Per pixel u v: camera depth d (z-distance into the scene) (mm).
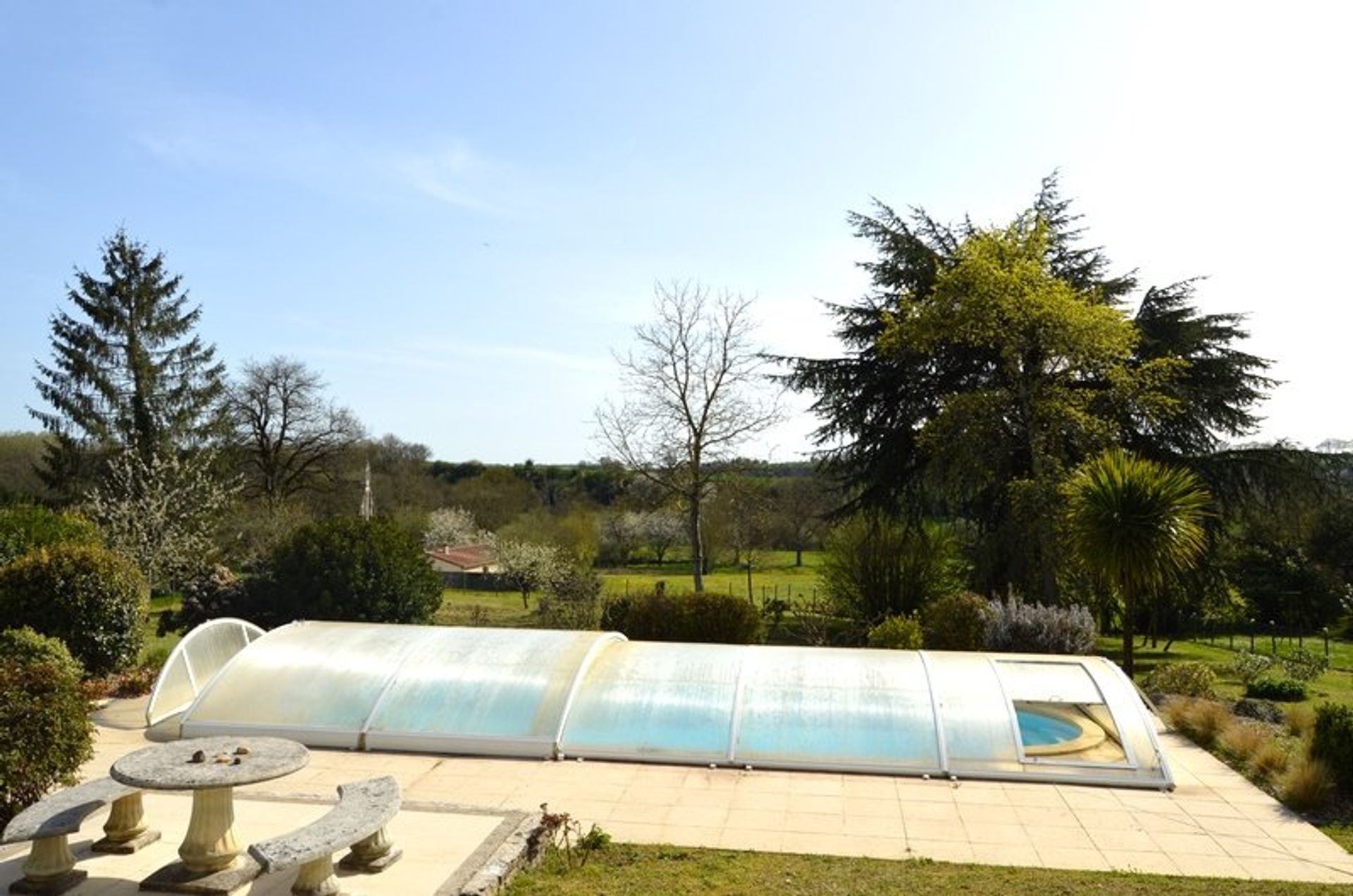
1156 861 8977
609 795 10781
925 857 9039
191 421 41219
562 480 67750
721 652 14180
